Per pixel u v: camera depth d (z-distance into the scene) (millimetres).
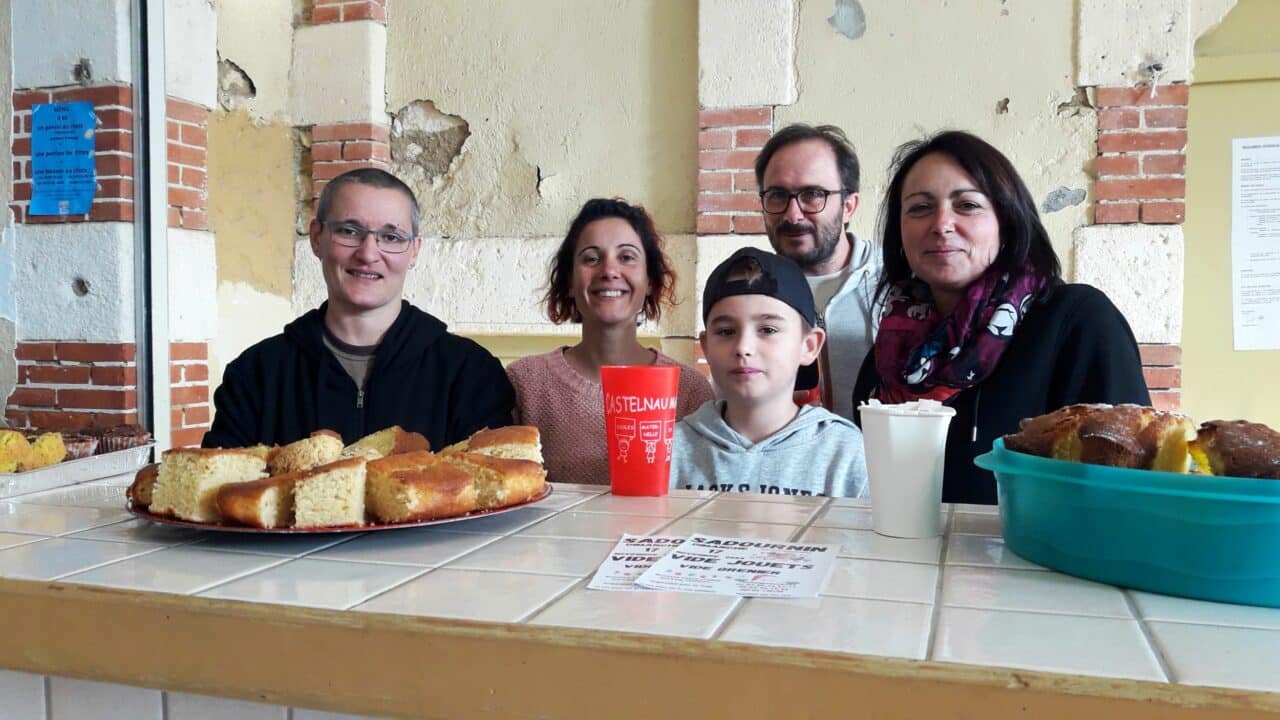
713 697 533
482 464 905
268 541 815
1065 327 1416
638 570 703
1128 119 2738
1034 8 2789
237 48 3201
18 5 2795
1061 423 745
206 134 3059
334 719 667
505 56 3279
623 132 3172
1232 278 2906
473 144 3326
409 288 3342
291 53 3428
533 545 796
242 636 624
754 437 1450
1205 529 622
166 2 2850
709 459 1424
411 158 3398
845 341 1997
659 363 1812
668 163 3133
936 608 613
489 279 3264
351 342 1770
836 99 2928
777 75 2949
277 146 3404
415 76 3379
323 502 807
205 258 3033
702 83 2996
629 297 1759
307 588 663
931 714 500
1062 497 696
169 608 641
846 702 513
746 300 1390
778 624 576
